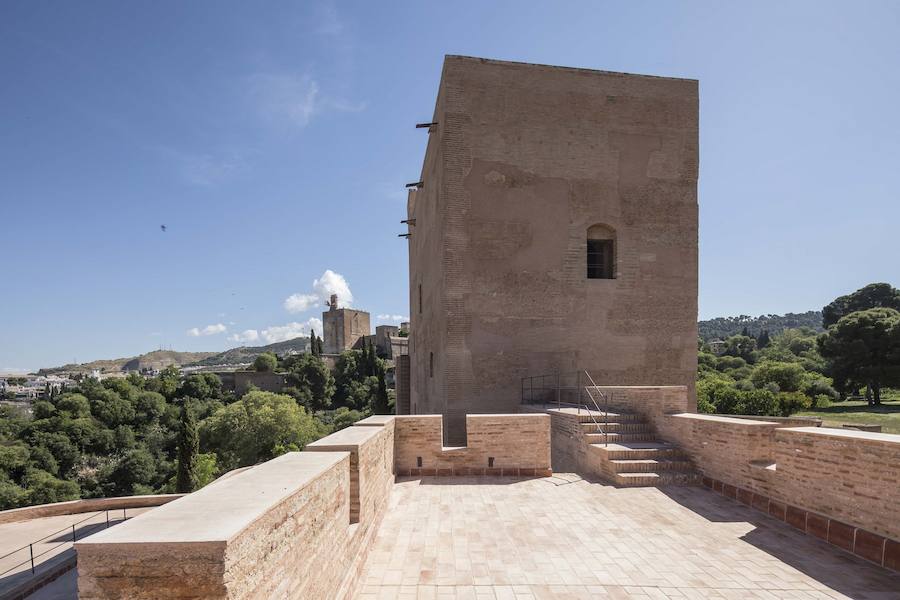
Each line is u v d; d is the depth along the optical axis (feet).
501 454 29.22
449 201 42.80
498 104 44.06
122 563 6.86
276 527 8.82
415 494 25.45
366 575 16.34
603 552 18.30
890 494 17.16
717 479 26.20
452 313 42.34
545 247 44.24
